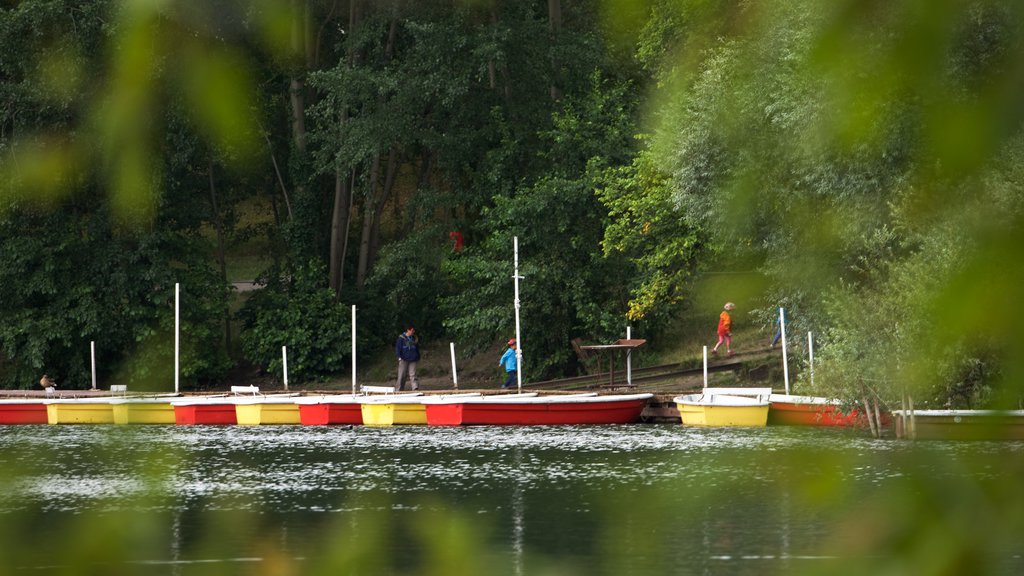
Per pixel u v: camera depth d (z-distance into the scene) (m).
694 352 160.88
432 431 138.25
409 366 174.00
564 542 31.77
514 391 157.88
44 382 172.12
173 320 182.38
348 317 195.50
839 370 92.56
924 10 4.56
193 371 183.25
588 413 144.75
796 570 5.39
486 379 187.75
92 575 6.33
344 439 128.12
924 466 5.39
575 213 168.12
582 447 112.69
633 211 150.75
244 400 153.38
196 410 154.12
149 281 181.75
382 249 184.50
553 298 173.62
